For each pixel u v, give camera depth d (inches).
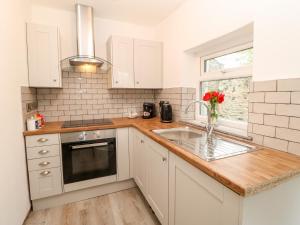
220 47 72.7
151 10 90.2
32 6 86.0
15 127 60.1
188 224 44.2
